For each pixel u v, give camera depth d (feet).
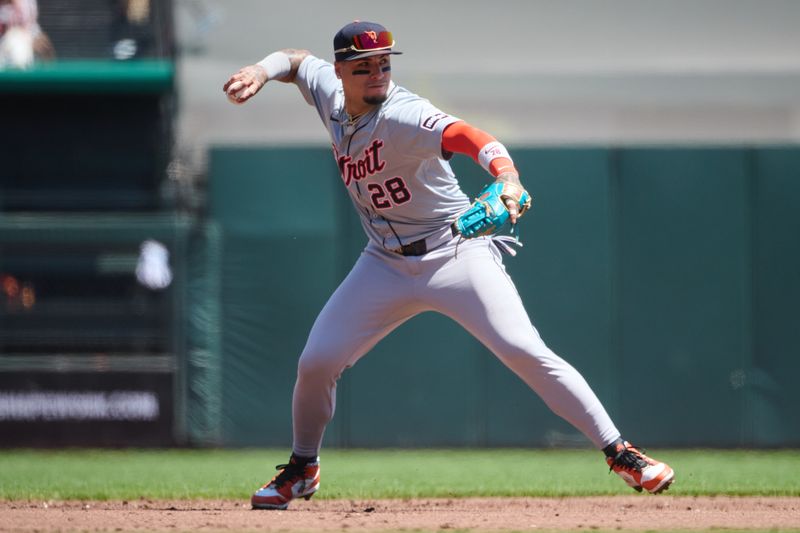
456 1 167.32
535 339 58.03
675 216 134.51
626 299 134.21
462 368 133.69
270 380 133.69
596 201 134.51
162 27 153.89
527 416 133.49
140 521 58.13
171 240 133.49
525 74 167.12
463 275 57.93
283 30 162.91
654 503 71.10
